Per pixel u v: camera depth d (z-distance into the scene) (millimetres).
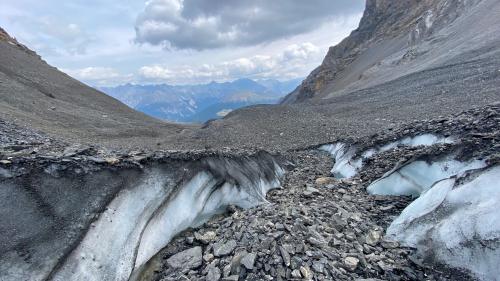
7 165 6965
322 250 7680
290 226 8539
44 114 40406
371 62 107500
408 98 43781
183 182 9289
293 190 14711
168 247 8227
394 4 135750
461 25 71312
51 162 7480
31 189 6824
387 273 7215
